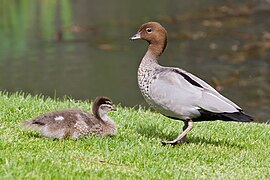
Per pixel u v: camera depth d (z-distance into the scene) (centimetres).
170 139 1095
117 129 1112
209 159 971
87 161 893
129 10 4747
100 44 3522
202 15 4353
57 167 832
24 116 1145
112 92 2519
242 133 1188
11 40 3622
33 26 4119
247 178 890
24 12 4778
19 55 3206
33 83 2644
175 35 3769
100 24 4162
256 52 3300
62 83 2652
